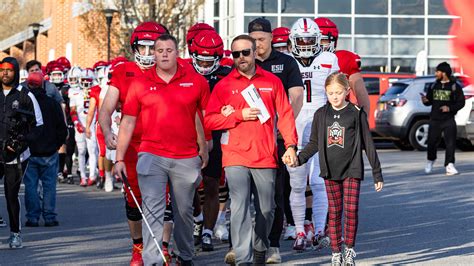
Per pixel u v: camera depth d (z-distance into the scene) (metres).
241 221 14.35
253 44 14.58
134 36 15.34
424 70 57.78
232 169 14.40
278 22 60.12
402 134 47.00
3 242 19.05
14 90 18.06
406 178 32.19
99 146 29.83
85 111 31.80
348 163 14.98
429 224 20.86
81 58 82.12
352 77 18.27
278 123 14.76
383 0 60.56
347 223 15.08
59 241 18.97
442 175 33.28
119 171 14.23
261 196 14.48
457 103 33.47
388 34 60.62
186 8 60.41
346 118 14.98
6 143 17.81
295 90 16.69
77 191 29.97
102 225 21.45
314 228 17.73
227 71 17.72
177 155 14.20
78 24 81.75
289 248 17.75
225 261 16.06
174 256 16.41
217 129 14.41
